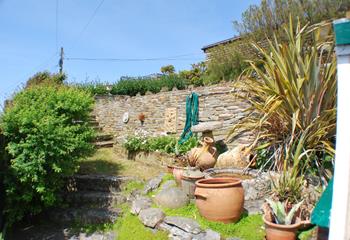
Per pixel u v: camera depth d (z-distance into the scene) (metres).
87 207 5.59
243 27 8.98
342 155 1.62
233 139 6.07
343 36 1.59
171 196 4.47
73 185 6.23
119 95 12.59
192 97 7.18
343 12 7.26
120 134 9.82
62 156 5.20
